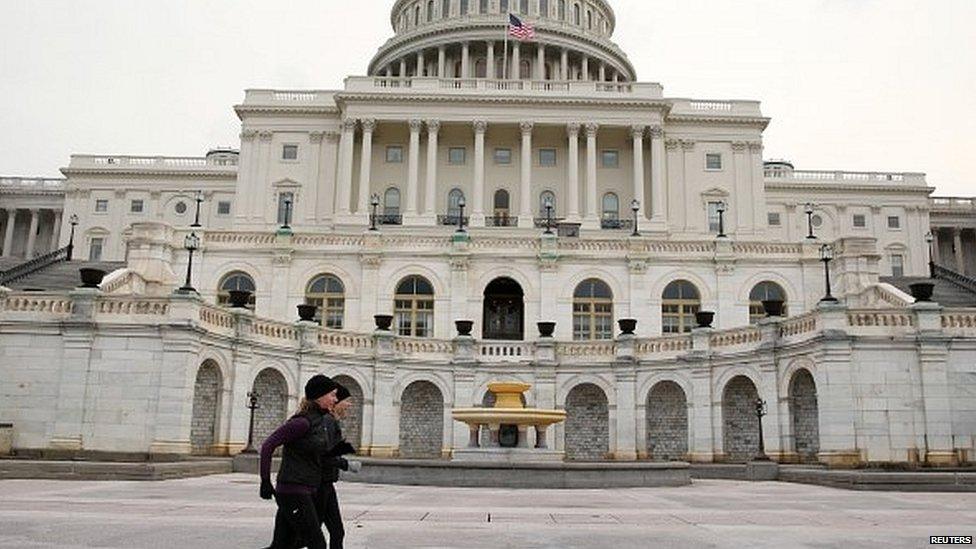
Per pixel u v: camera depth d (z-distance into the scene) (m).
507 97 67.94
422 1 97.81
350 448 7.20
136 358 24.59
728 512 13.58
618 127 68.62
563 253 39.72
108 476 18.62
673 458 31.55
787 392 26.84
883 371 24.19
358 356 31.75
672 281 39.62
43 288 39.91
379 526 11.07
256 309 39.00
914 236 86.19
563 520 12.12
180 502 13.66
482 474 19.34
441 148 70.88
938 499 16.67
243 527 10.49
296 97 71.94
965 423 23.88
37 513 11.70
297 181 69.31
